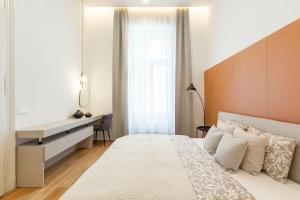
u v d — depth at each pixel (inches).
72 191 55.6
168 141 114.7
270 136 79.7
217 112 169.2
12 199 92.2
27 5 116.3
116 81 207.6
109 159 80.8
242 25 126.3
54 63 148.7
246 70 117.6
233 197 52.6
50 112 142.7
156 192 54.2
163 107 210.4
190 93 207.8
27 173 104.8
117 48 208.5
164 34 210.8
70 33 177.2
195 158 85.6
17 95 108.0
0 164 97.0
